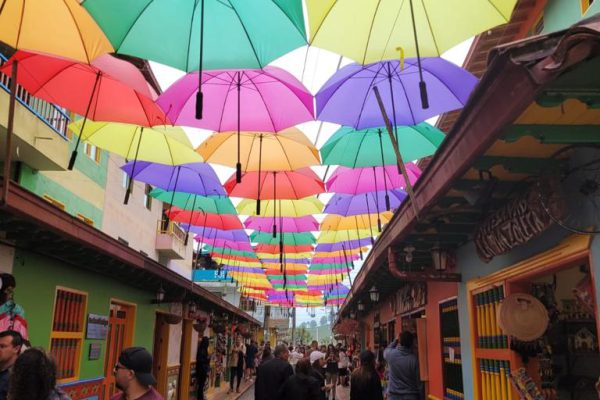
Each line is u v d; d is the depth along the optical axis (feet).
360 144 25.46
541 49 10.05
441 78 19.58
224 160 27.76
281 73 19.89
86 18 15.60
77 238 25.03
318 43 14.82
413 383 24.81
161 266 39.52
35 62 19.98
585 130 13.52
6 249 24.16
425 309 38.55
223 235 50.44
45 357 10.83
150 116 21.79
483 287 24.99
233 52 15.49
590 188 15.02
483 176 18.45
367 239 49.42
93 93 20.33
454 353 31.07
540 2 23.45
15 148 32.96
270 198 32.07
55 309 29.12
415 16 14.62
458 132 15.17
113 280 37.58
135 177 31.53
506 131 13.53
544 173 15.96
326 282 83.30
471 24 14.71
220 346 82.79
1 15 15.05
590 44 9.02
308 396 26.12
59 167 36.94
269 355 35.55
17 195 19.48
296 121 21.70
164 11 15.19
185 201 37.91
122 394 13.50
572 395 22.86
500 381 23.31
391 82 19.43
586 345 23.25
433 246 29.68
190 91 21.48
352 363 79.20
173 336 53.93
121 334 41.04
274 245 55.93
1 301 21.68
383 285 51.03
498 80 11.63
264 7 14.55
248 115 21.91
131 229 61.46
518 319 20.12
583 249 15.88
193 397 62.54
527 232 17.66
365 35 14.84
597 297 15.14
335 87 20.29
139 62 34.53
